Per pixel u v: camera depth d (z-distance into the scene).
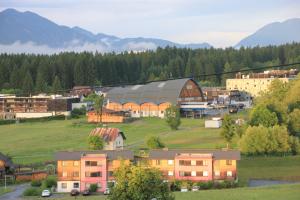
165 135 150.88
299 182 89.88
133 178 52.94
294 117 132.12
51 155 123.38
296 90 147.75
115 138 124.31
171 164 93.94
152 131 161.12
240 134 128.12
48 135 157.62
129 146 131.12
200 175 93.12
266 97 153.12
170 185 88.94
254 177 96.44
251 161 108.38
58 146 136.50
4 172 103.38
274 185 81.44
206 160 92.81
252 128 114.31
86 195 89.00
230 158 92.69
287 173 98.56
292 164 105.56
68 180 93.62
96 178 93.56
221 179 92.56
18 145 140.00
